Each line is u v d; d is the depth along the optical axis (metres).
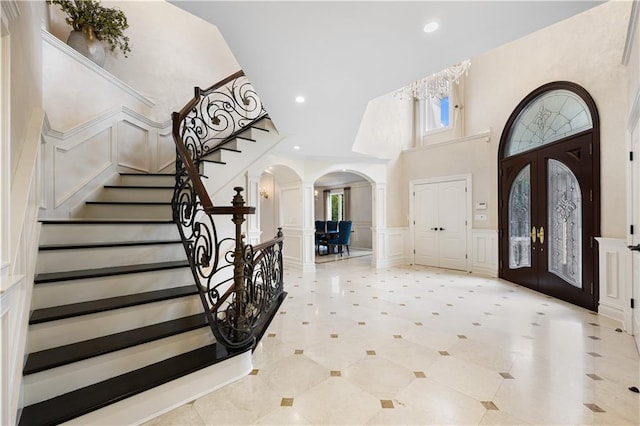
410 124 7.05
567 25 3.90
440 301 3.91
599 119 3.38
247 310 2.45
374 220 6.45
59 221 2.11
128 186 3.10
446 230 6.11
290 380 2.03
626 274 2.94
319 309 3.59
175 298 2.04
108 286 1.95
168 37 4.38
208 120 4.64
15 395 1.26
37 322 1.54
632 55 2.61
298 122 3.75
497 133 5.24
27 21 1.67
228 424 1.59
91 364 1.57
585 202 3.53
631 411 1.70
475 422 1.63
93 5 3.40
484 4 1.68
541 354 2.40
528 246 4.59
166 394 1.68
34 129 1.71
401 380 2.04
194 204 2.34
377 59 2.28
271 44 2.07
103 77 3.22
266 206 8.35
